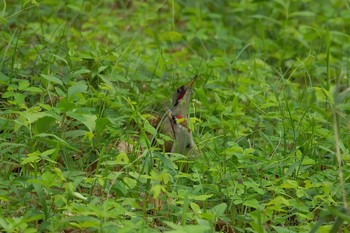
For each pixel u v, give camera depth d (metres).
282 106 12.93
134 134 11.13
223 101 13.14
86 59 13.03
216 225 9.63
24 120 9.96
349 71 15.13
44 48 13.31
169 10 19.00
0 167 10.18
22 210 9.14
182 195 9.20
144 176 9.05
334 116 9.57
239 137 11.61
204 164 10.51
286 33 16.62
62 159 10.82
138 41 15.73
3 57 12.16
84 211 8.57
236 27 18.27
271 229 9.58
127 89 13.04
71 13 16.94
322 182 10.18
